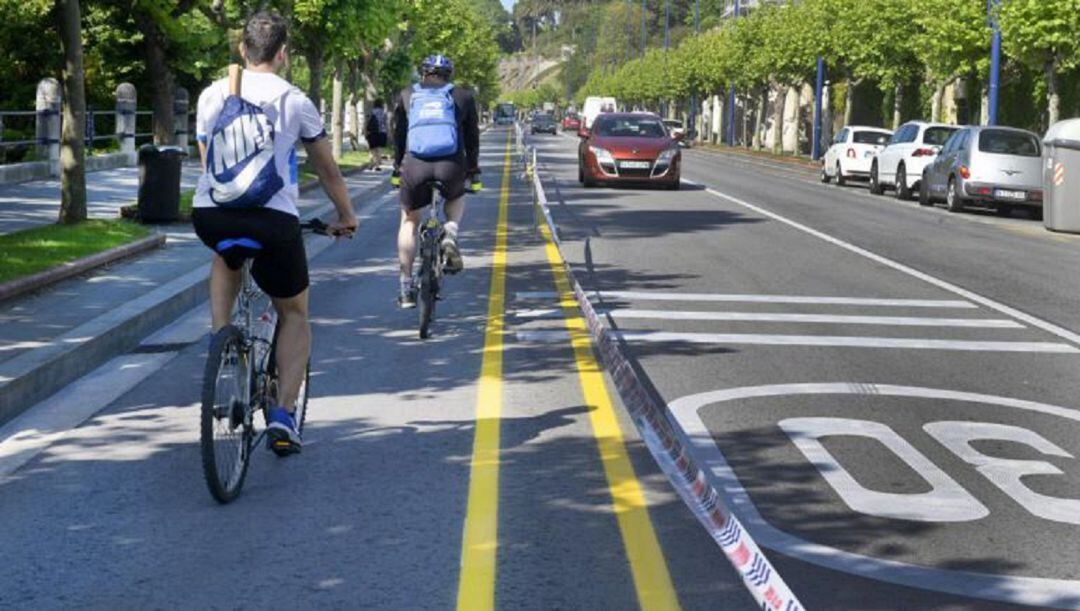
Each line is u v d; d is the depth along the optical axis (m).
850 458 8.44
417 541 6.70
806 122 99.25
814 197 36.78
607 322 13.91
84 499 7.53
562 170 48.88
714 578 6.14
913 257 20.86
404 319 14.09
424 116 12.80
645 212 29.03
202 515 7.20
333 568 6.30
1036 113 52.78
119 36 43.38
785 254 20.78
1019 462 8.41
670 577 6.14
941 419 9.59
